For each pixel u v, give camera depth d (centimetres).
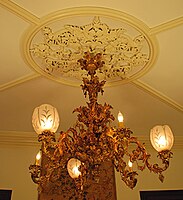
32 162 433
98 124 261
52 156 252
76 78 334
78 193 296
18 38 278
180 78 335
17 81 334
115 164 265
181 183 440
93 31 273
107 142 254
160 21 265
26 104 378
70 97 369
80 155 256
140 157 264
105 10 252
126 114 408
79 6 249
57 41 282
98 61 291
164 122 427
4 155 434
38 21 260
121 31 274
